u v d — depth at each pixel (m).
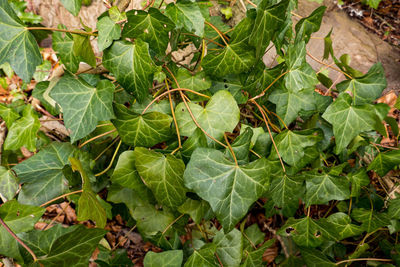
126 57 0.42
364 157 0.56
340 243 0.59
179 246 0.53
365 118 0.47
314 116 0.49
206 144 0.44
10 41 0.39
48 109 0.53
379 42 0.88
